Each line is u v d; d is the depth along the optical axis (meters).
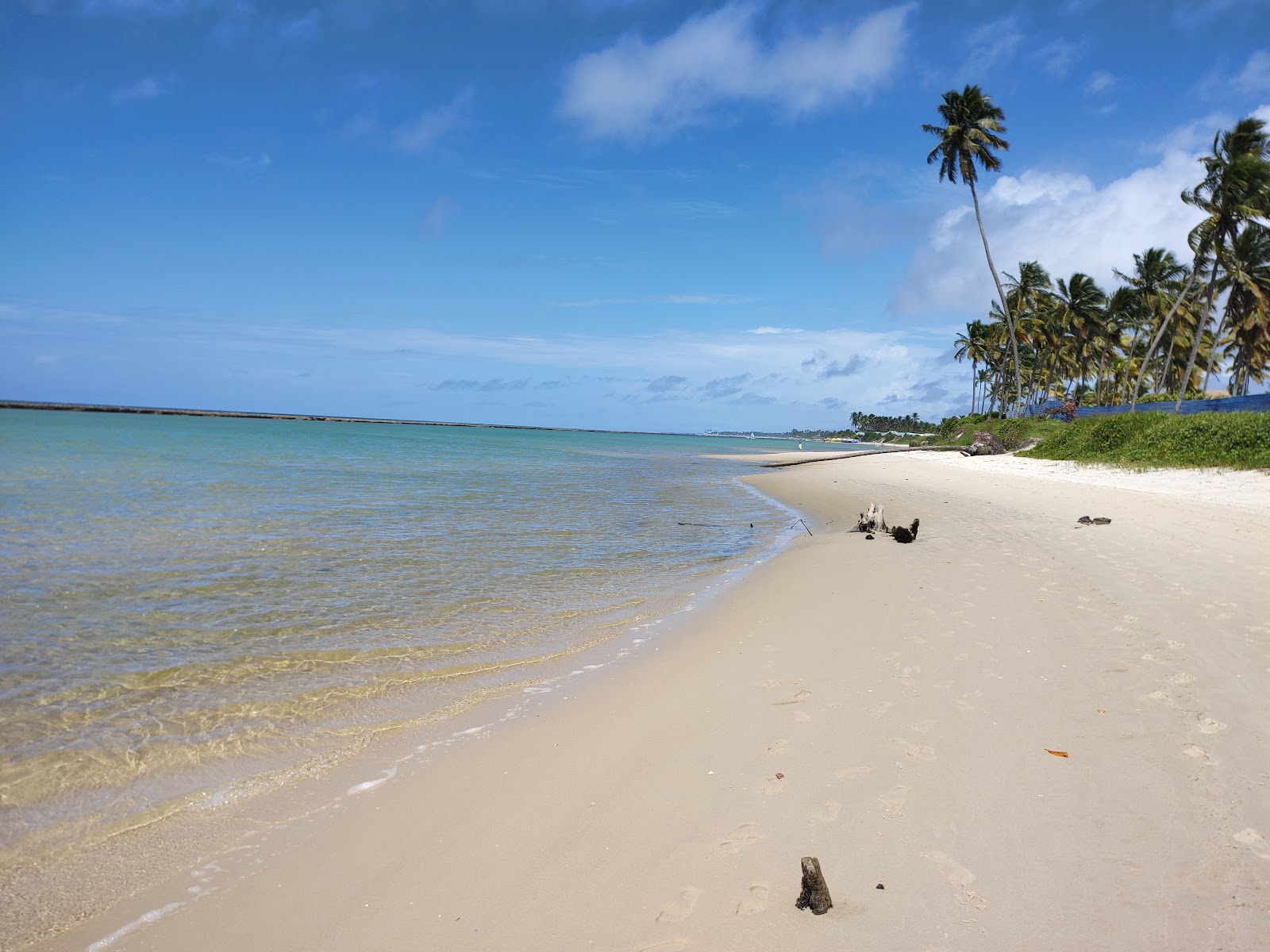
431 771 4.54
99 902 3.28
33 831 3.89
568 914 3.08
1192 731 4.42
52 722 5.36
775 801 3.89
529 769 4.50
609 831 3.71
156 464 30.66
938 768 4.15
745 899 3.10
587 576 10.71
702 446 108.62
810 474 33.56
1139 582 8.27
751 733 4.82
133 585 9.58
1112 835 3.39
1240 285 44.31
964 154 46.34
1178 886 3.01
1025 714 4.83
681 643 7.23
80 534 13.40
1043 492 19.41
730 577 10.67
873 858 3.33
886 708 5.07
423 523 15.92
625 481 31.28
